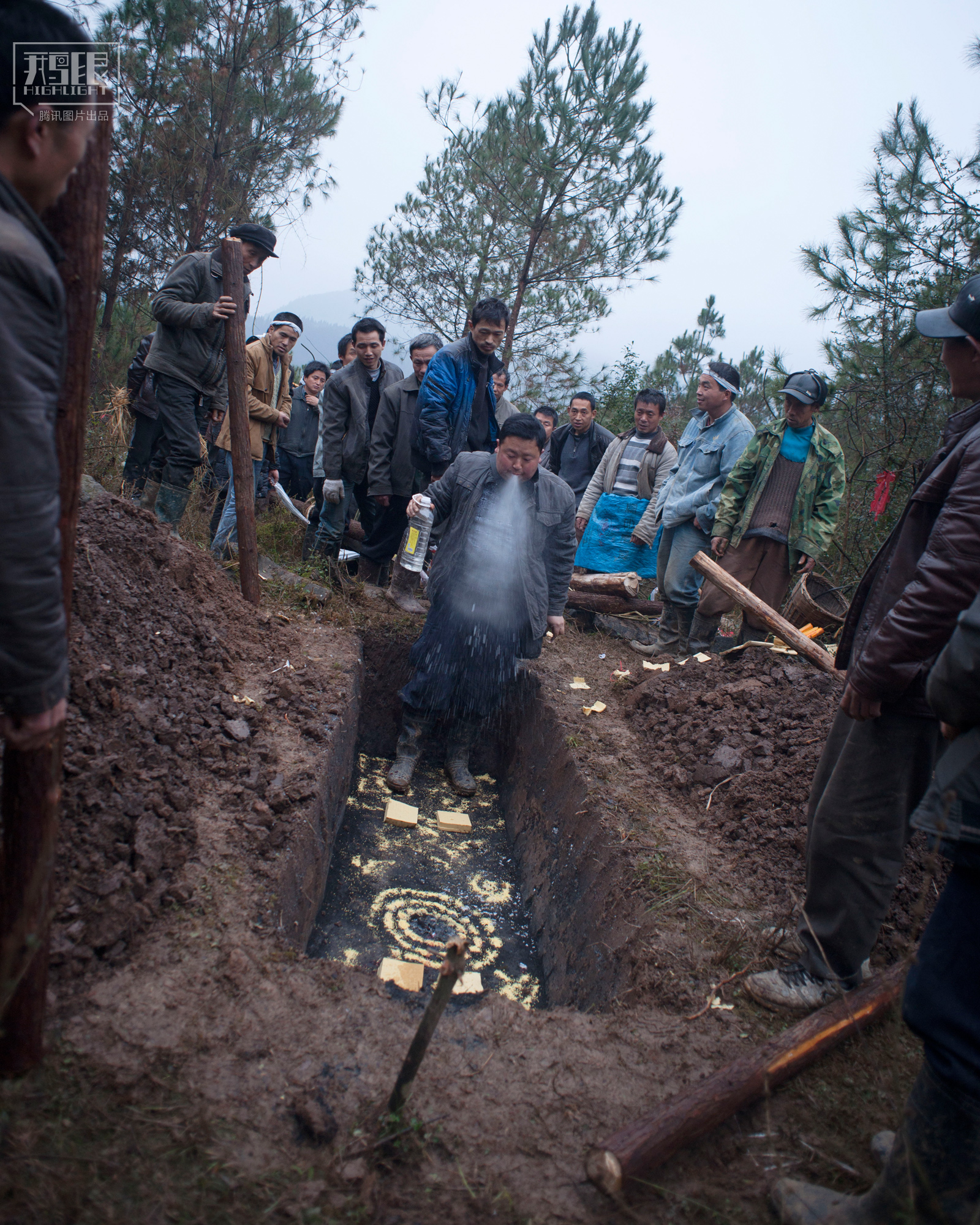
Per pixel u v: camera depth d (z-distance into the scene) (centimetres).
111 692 297
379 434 620
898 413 839
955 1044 166
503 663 487
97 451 635
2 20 135
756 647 502
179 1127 183
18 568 139
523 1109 208
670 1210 186
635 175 1135
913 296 807
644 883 319
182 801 293
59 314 142
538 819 450
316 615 558
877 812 232
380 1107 200
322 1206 173
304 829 328
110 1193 165
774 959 278
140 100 1053
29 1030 183
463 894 423
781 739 408
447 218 1238
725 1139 207
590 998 306
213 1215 166
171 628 398
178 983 225
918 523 229
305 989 235
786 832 345
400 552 624
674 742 441
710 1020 249
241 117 1077
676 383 1390
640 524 653
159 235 1112
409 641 575
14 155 144
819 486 536
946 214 790
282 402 635
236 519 532
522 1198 184
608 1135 204
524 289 1225
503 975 367
